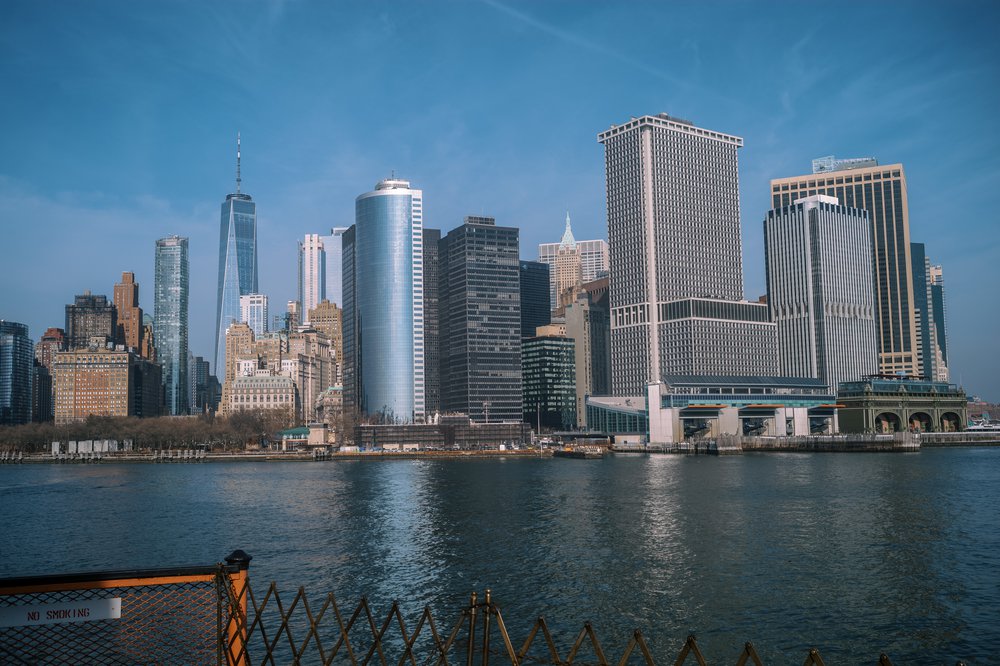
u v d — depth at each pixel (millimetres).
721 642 66312
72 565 103812
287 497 194625
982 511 139750
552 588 85250
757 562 96750
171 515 156875
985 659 61156
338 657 61125
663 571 92688
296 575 93312
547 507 161750
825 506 151000
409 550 109875
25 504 183750
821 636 67312
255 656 61250
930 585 83562
